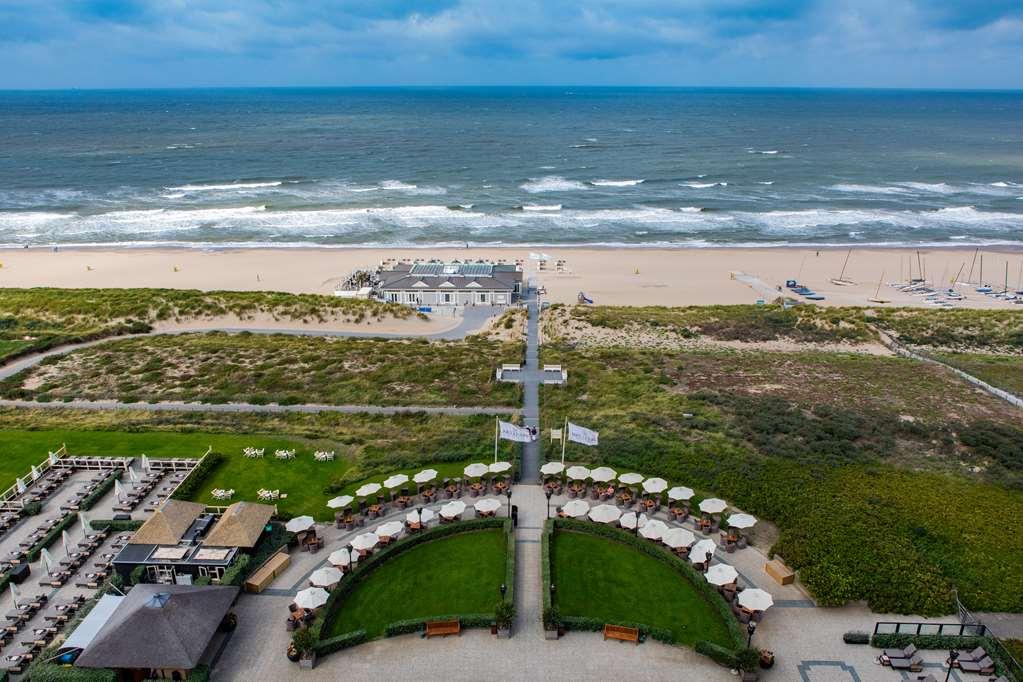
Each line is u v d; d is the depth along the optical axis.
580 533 41.12
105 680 29.33
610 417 56.97
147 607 30.94
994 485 46.22
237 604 35.28
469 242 135.62
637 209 163.50
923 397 60.72
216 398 62.00
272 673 30.73
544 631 32.97
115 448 52.41
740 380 65.81
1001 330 89.00
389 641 32.53
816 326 90.12
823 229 148.75
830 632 33.38
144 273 112.81
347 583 35.91
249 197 169.25
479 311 96.38
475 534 41.06
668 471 47.34
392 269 108.12
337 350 76.19
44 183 182.38
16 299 93.19
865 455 49.78
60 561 37.94
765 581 37.12
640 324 90.12
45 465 48.72
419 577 37.25
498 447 51.25
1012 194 185.00
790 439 52.09
